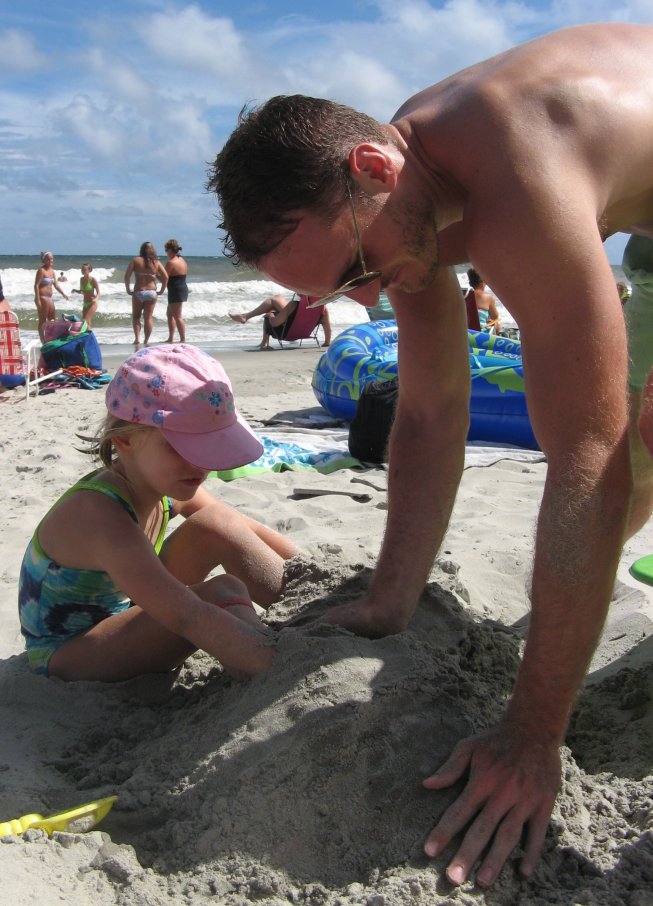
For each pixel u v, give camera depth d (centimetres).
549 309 174
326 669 226
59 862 193
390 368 754
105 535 253
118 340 1678
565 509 179
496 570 378
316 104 188
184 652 271
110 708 261
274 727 217
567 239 171
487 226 179
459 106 189
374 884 187
